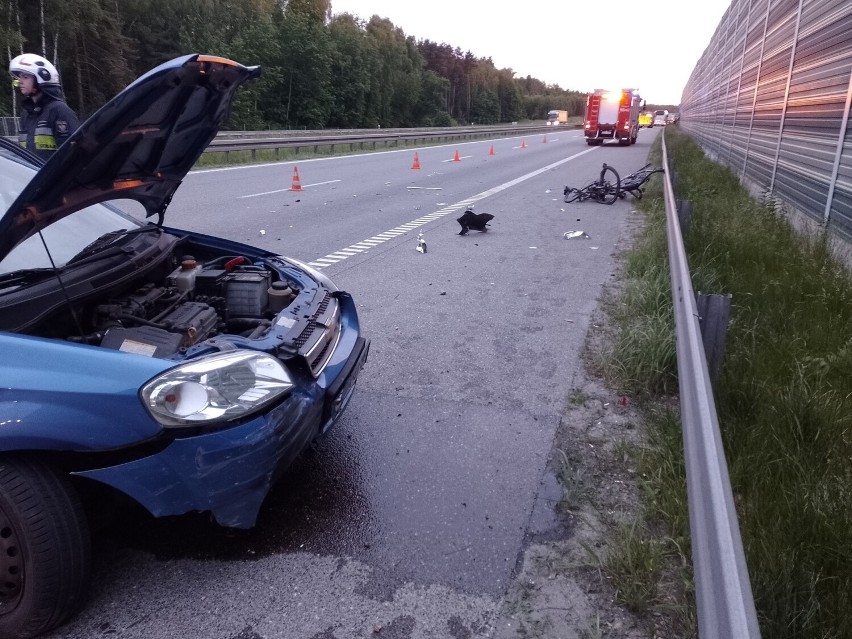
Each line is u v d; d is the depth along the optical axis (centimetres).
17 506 211
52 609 221
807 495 280
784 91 1145
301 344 287
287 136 2731
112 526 290
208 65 271
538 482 329
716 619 158
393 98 7250
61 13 4350
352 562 270
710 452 212
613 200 1323
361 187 1602
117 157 282
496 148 3612
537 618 239
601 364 474
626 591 245
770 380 398
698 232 766
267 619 239
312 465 342
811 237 729
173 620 238
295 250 846
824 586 237
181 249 405
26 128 622
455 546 280
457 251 868
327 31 5944
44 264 291
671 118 8725
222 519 245
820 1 927
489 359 489
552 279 725
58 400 217
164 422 224
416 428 383
